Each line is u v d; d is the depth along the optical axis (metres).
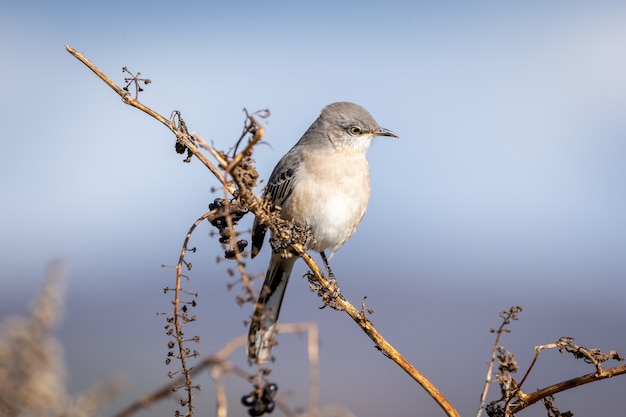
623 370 7.28
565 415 7.73
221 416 5.35
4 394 4.57
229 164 7.34
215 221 8.62
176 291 6.82
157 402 5.60
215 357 5.48
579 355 7.41
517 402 7.66
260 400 6.27
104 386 4.91
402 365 8.13
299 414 5.79
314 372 5.91
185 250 7.09
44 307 4.74
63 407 4.75
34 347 4.66
